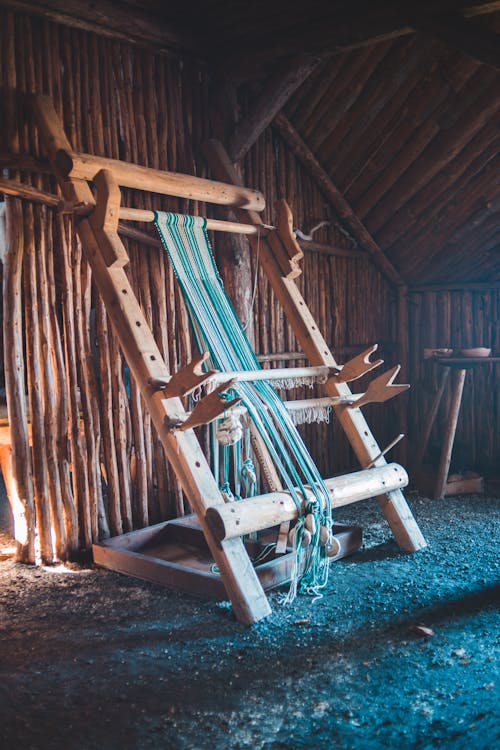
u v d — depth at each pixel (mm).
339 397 4074
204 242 4043
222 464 4781
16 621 3121
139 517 4348
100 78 4133
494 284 5969
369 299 6172
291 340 5418
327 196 5609
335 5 4086
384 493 3986
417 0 3803
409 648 2746
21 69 3748
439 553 3896
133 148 4301
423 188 5398
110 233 3551
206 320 3803
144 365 3396
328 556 3531
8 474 4152
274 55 4395
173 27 4426
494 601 3178
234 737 2189
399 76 4730
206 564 3830
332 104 5012
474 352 5246
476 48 3725
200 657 2738
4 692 2500
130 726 2266
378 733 2178
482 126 4832
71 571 3777
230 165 4602
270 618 3082
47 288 3859
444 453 5129
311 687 2480
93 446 4066
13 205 3709
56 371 3910
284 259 4352
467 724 2197
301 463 3570
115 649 2824
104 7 4020
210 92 4781
